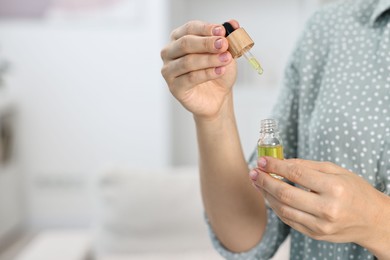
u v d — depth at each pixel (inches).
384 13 39.0
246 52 34.7
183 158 175.0
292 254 42.4
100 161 169.6
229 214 41.3
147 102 167.6
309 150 39.9
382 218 28.7
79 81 166.2
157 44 164.7
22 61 164.9
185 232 88.9
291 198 28.7
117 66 165.9
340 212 27.6
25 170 169.2
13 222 161.6
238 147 40.4
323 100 39.4
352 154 37.3
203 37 32.8
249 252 42.4
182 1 163.3
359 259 37.8
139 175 90.2
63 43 164.4
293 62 42.6
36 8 162.9
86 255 85.1
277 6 163.5
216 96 37.5
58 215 170.7
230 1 163.3
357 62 39.0
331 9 41.7
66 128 167.9
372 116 37.1
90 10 163.3
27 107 166.7
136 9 163.0
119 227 88.4
